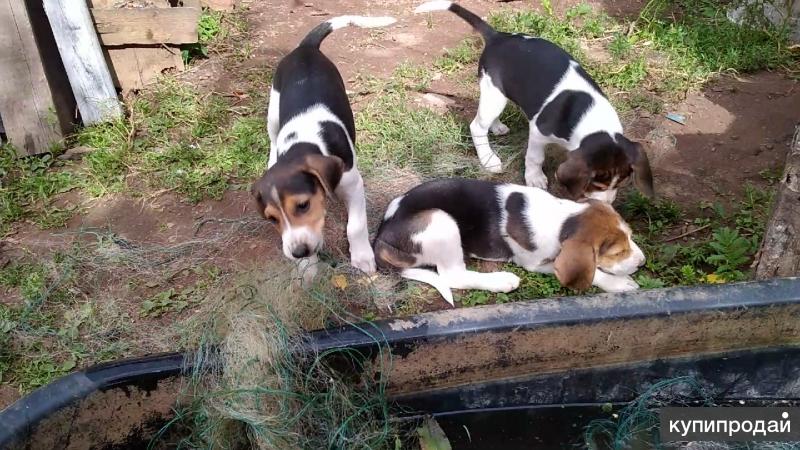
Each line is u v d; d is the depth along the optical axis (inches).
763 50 71.6
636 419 41.6
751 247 49.5
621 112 64.2
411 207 47.9
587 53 72.9
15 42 59.9
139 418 38.5
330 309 43.1
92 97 64.8
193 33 69.4
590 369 41.6
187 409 38.9
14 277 50.2
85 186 58.7
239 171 59.1
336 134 47.1
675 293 40.2
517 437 41.1
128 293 48.9
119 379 37.1
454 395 41.9
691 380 42.3
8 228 54.9
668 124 63.1
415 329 39.3
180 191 57.6
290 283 43.3
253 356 38.2
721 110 64.7
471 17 59.7
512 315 39.7
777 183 55.8
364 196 50.7
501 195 48.4
